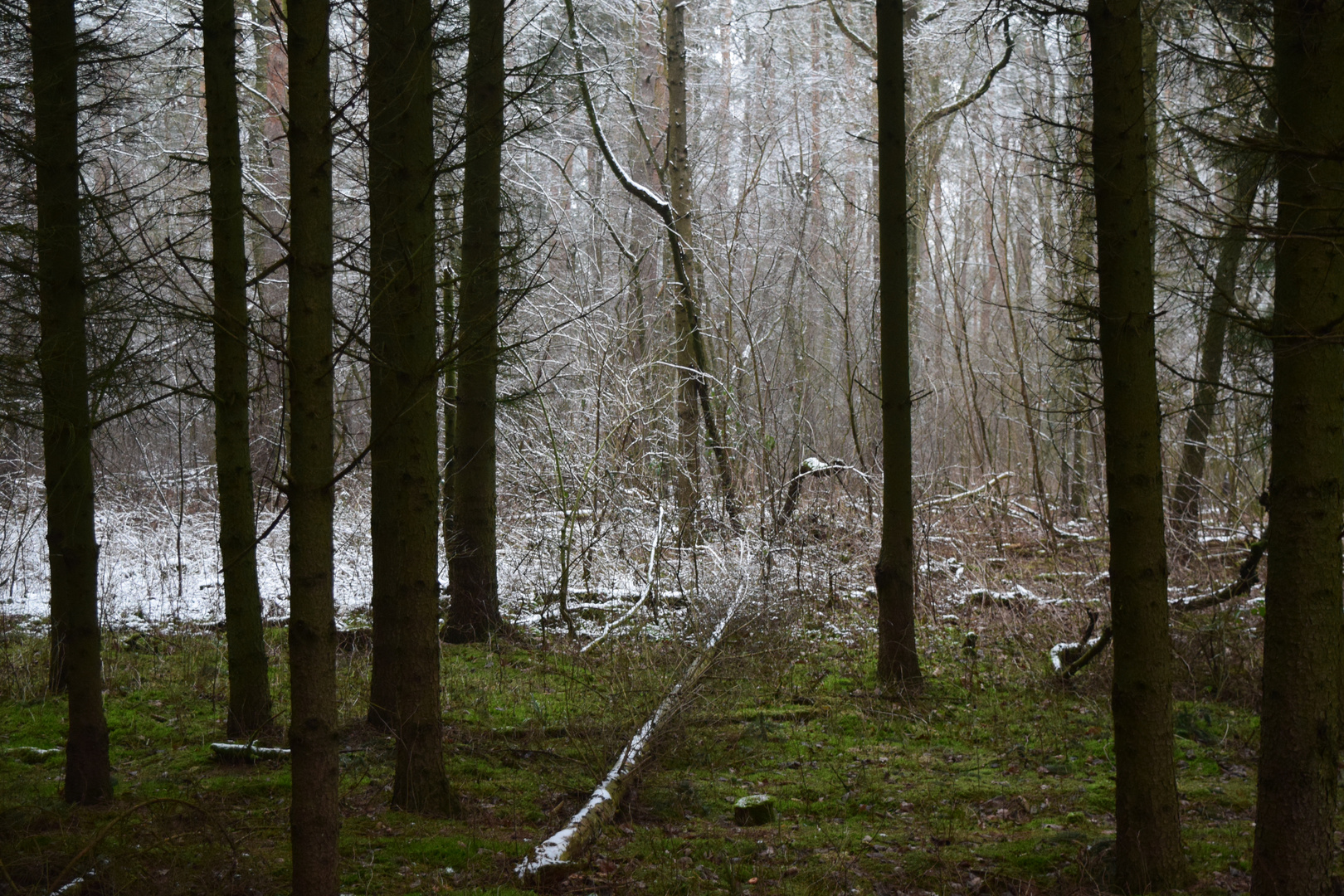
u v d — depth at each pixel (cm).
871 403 1911
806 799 607
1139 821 444
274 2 470
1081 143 551
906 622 834
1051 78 1766
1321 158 361
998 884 469
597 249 1816
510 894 433
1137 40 424
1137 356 429
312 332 347
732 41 2761
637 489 1285
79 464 525
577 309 1371
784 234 2033
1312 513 378
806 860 500
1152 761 441
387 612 677
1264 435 1037
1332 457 378
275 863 454
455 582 998
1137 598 438
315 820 349
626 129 2134
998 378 2050
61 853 439
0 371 502
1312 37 372
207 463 1745
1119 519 439
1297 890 379
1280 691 384
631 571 1171
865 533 1312
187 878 434
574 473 1256
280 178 1484
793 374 1869
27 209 560
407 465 527
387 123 531
